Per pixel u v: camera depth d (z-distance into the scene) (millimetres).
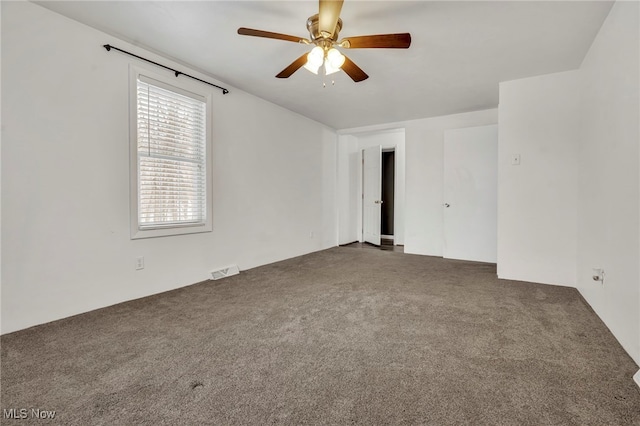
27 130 2107
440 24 2332
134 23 2357
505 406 1318
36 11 2131
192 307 2549
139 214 2789
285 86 3662
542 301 2697
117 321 2240
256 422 1226
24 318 2109
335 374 1567
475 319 2291
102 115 2498
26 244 2115
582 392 1413
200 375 1556
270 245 4355
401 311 2463
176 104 3076
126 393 1404
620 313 1898
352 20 2277
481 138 4516
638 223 1671
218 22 2342
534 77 3289
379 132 5906
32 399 1356
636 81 1724
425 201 5117
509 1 2047
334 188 5969
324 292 2973
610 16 2145
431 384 1481
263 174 4199
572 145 3121
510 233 3436
